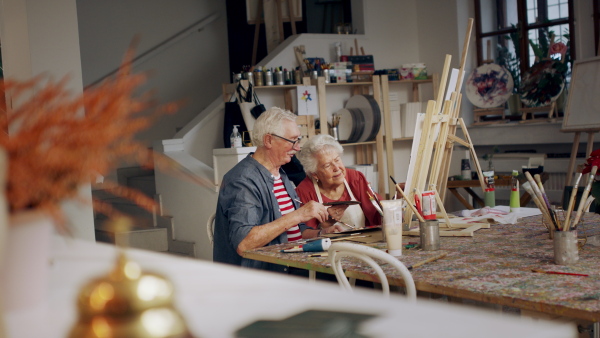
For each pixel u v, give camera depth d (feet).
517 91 22.72
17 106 2.49
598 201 8.43
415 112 22.93
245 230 9.02
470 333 1.78
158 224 19.67
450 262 6.92
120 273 1.77
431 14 24.00
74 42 14.73
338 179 10.79
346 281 6.77
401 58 24.23
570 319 5.66
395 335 1.81
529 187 8.16
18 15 14.10
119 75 2.46
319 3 26.45
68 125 2.32
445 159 10.96
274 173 10.12
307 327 1.92
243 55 25.96
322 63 21.67
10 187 2.28
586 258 6.72
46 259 2.40
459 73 10.68
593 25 20.84
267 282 2.48
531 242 7.81
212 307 2.17
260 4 23.13
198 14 25.72
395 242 7.41
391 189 22.52
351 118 21.89
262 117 9.97
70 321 2.11
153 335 1.69
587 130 17.93
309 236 9.91
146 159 2.50
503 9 22.89
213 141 20.36
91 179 2.40
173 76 25.16
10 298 2.29
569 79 21.44
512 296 5.36
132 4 24.32
